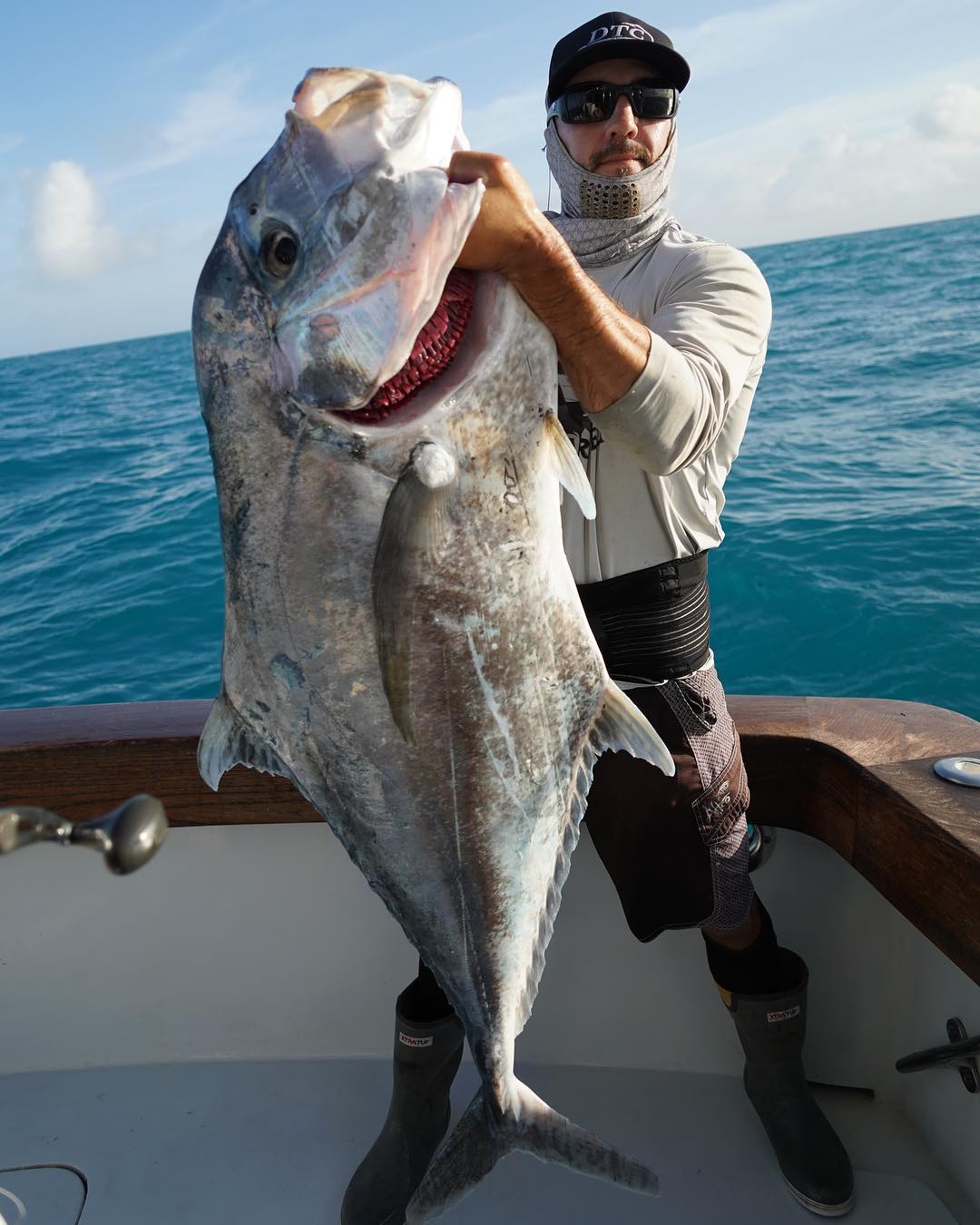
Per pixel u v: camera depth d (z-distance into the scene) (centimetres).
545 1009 222
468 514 124
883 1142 199
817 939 211
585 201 182
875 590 617
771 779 198
